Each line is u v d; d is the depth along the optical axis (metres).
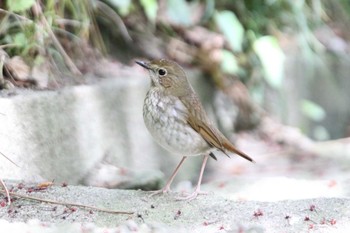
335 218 8.44
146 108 9.40
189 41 14.97
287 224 8.29
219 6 15.77
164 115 9.22
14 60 11.33
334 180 12.27
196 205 8.90
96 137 11.49
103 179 11.13
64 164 10.74
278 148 15.45
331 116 16.91
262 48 15.45
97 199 8.84
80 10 12.80
